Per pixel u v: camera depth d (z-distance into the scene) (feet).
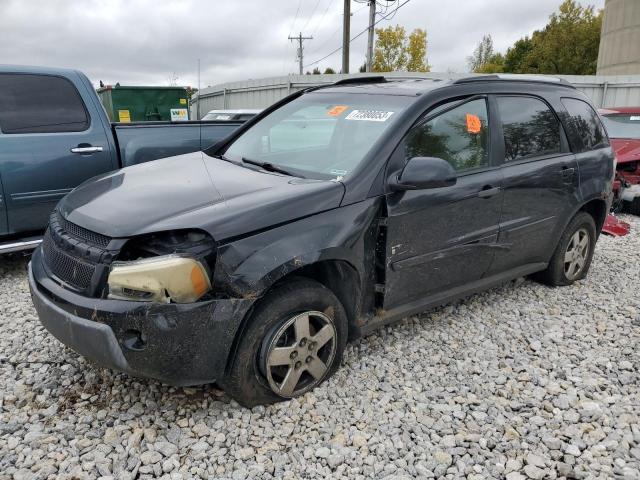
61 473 8.21
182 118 50.03
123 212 9.30
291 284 9.59
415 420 9.81
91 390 10.31
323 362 10.37
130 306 8.31
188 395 10.20
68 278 9.23
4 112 15.99
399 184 10.49
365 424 9.62
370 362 11.66
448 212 11.71
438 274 12.07
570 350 12.59
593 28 152.46
